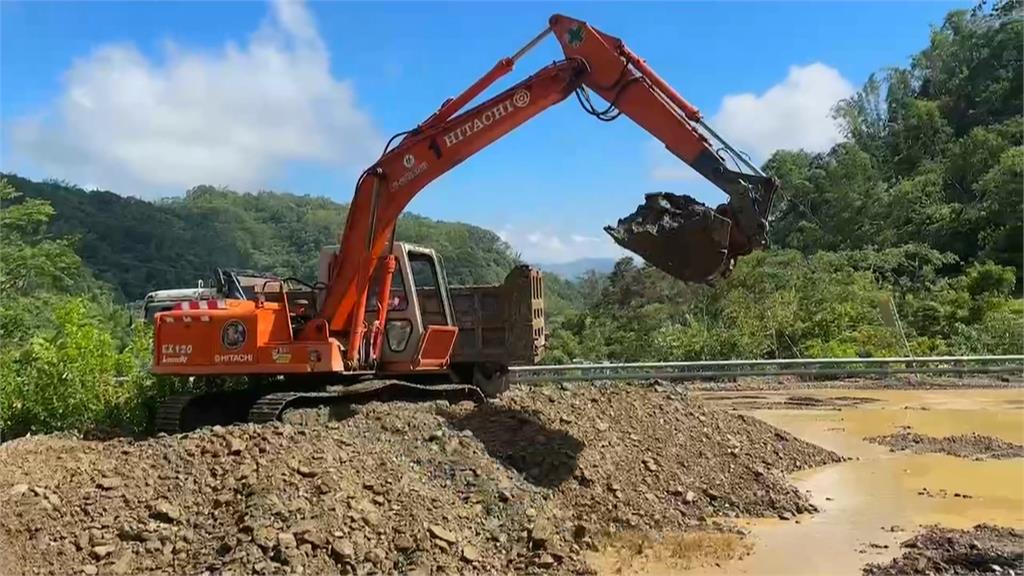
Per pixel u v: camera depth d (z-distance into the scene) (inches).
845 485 347.3
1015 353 853.8
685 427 374.3
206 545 219.0
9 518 218.8
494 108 373.4
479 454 296.4
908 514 301.1
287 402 345.4
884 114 2359.7
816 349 858.8
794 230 1808.6
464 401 413.7
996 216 1457.9
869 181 1819.6
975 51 2167.8
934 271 1396.4
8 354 431.5
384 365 406.3
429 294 438.6
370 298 410.0
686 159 348.2
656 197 336.2
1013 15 2102.6
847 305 971.3
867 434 472.4
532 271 495.2
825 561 247.1
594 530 268.4
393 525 233.6
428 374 432.1
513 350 492.7
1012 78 1993.1
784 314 935.0
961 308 1041.5
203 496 239.9
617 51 360.5
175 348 369.1
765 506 307.0
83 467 257.0
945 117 2081.7
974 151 1702.8
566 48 368.5
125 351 444.5
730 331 917.2
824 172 1902.1
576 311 1753.2
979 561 239.9
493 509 260.2
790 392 663.8
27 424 380.2
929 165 1812.3
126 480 246.1
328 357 362.9
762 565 243.8
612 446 331.9
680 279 333.1
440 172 380.8
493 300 497.4
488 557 235.9
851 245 1633.9
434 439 300.5
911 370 731.4
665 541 266.2
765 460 369.1
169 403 373.7
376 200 382.6
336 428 298.8
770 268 1120.8
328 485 239.8
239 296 394.9
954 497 326.0
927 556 244.5
